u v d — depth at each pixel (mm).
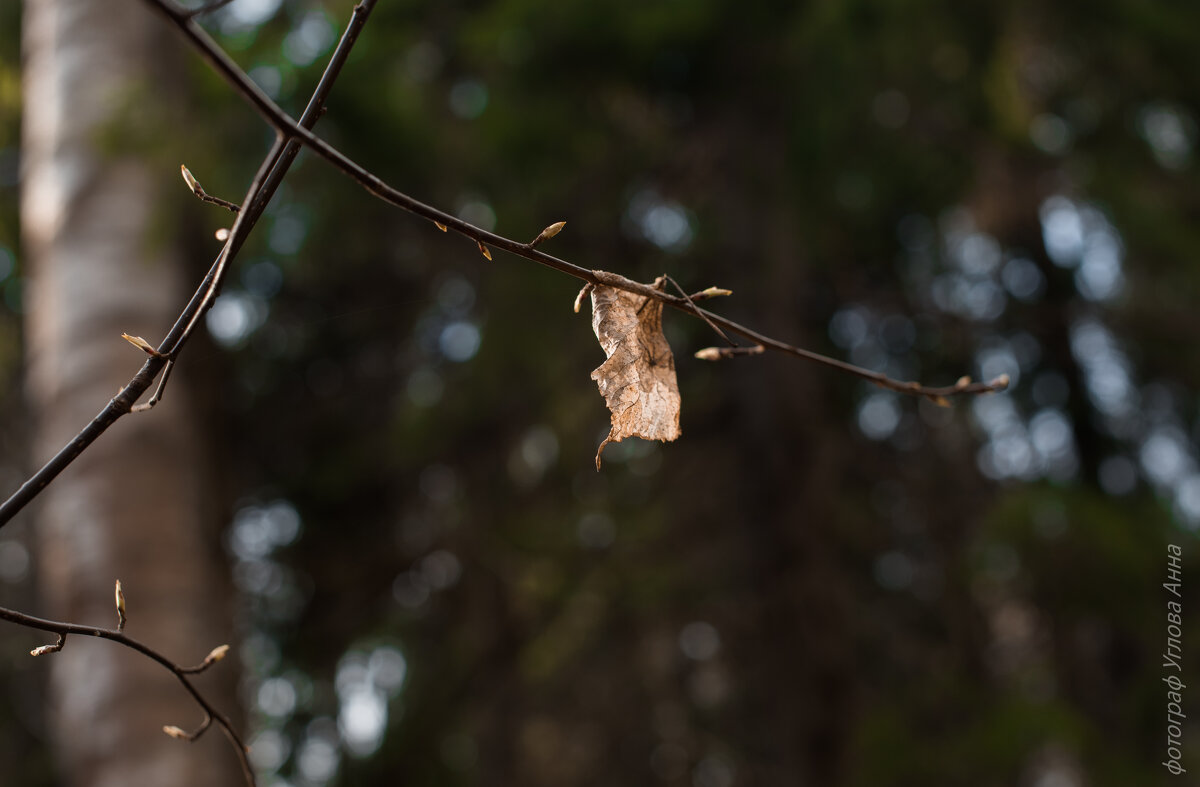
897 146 5746
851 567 6621
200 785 3475
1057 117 5961
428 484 6445
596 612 6500
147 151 3885
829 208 5734
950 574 6031
